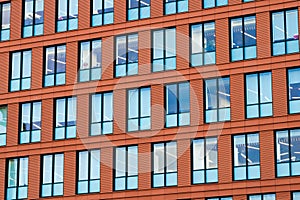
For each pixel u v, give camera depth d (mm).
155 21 86250
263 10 82125
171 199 82625
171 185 83062
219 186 81125
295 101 80062
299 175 78688
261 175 79875
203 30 84375
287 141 79750
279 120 80062
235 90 82062
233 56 82875
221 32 83438
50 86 89750
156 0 86625
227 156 81312
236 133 81375
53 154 88562
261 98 81250
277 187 79125
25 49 91438
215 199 81250
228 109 82125
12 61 92062
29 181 88812
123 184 85000
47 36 90750
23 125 90312
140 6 87312
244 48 82562
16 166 89938
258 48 81875
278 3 81688
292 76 80562
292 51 80875
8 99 91312
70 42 89625
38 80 90438
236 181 80562
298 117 79500
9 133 90625
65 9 90688
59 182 87688
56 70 90000
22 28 91938
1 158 90312
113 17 88250
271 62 81188
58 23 90688
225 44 83125
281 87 80562
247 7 82750
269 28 81750
